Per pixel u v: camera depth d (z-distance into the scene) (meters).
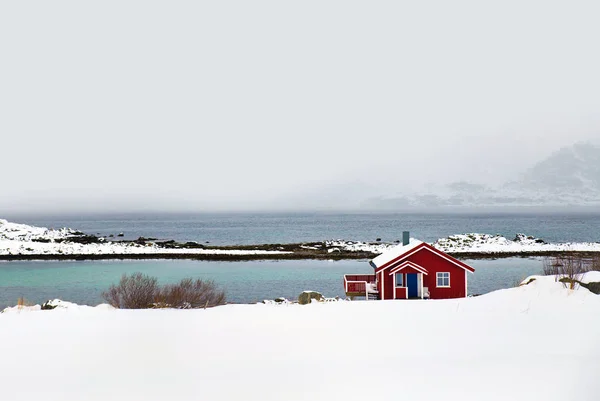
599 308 10.55
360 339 8.46
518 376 6.15
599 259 17.19
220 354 7.59
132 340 8.59
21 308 13.47
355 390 5.79
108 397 5.70
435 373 6.38
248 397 5.62
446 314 10.65
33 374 6.61
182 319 10.62
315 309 11.73
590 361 6.75
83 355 7.59
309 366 6.83
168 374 6.56
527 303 11.48
